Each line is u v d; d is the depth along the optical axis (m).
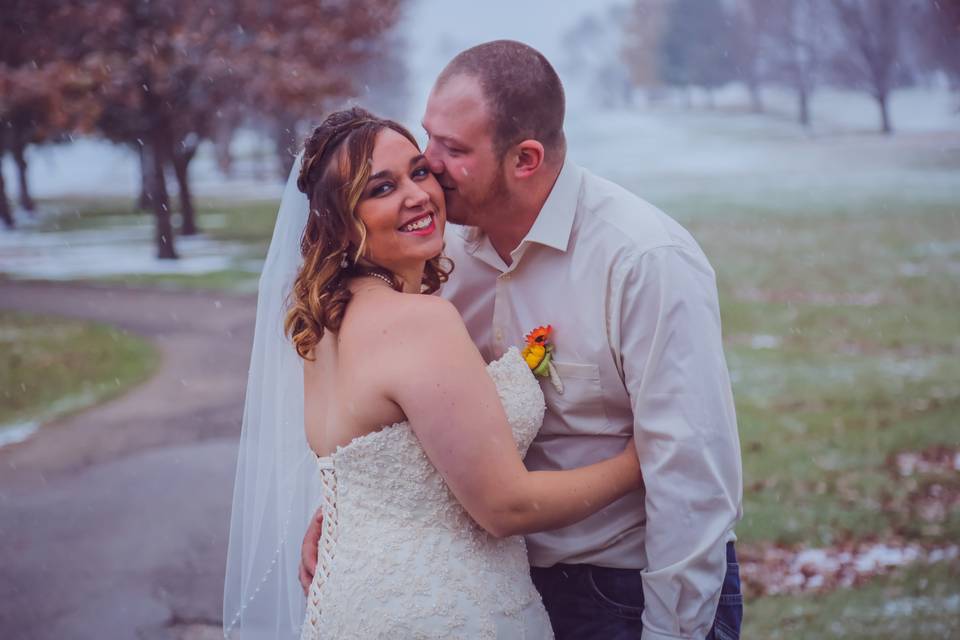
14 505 6.17
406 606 2.15
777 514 5.54
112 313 13.97
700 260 2.31
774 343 10.76
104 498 6.20
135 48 18.80
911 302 12.63
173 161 24.11
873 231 19.28
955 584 4.51
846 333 11.06
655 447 2.25
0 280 17.88
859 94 59.88
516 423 2.31
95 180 53.03
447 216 2.43
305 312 2.29
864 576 4.68
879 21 45.59
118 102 19.42
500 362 2.37
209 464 6.81
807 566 4.83
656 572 2.26
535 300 2.45
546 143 2.32
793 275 15.20
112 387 9.49
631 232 2.29
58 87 17.91
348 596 2.19
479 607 2.19
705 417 2.22
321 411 2.34
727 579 2.45
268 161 61.41
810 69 53.69
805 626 4.16
